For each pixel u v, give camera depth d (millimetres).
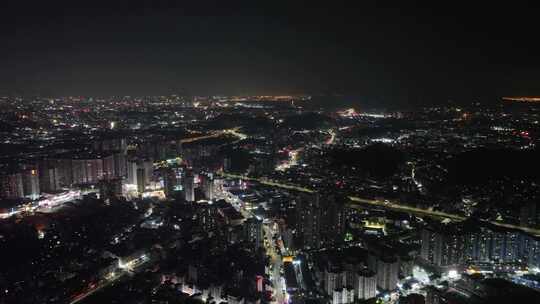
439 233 191500
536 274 185875
